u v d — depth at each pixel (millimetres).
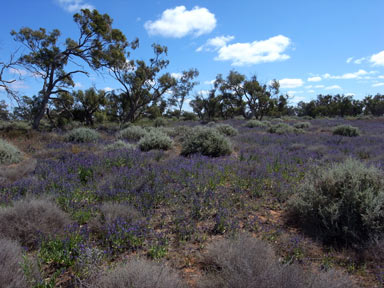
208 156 9938
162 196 5148
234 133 17938
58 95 28016
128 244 3473
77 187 5645
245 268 2432
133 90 29891
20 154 10148
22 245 3365
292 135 17000
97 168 7121
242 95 47938
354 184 3926
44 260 3035
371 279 2789
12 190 5430
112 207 4211
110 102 32344
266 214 4551
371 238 3273
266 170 6941
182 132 18312
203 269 2975
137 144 12539
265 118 51062
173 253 3305
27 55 22672
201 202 4840
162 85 30422
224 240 3213
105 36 23797
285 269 2412
